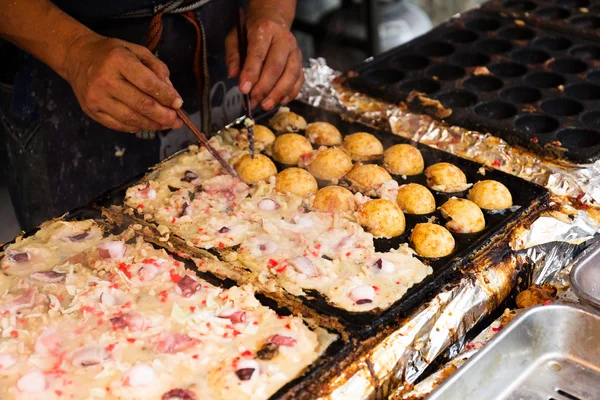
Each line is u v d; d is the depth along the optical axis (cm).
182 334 94
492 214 107
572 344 95
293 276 99
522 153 118
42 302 97
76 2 118
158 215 107
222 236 104
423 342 96
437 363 97
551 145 116
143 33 124
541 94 127
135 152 131
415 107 126
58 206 130
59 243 104
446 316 97
